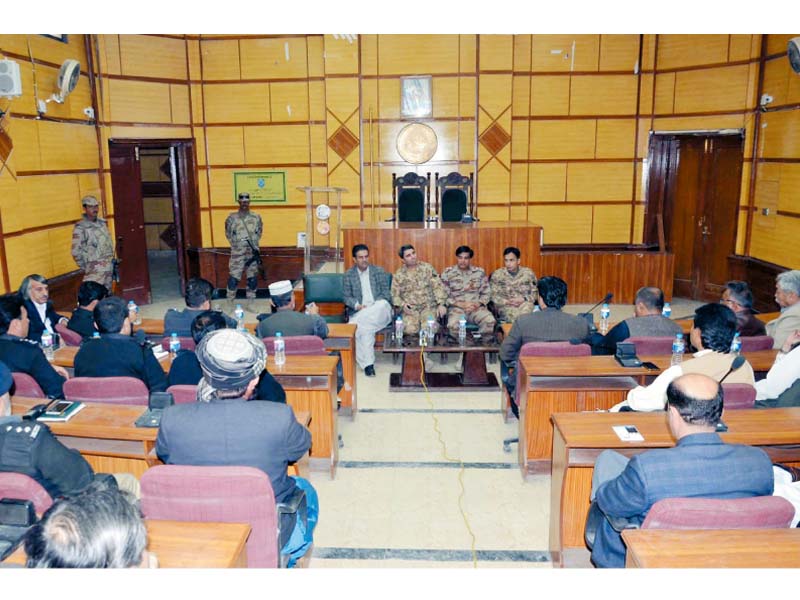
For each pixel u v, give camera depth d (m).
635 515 2.08
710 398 1.98
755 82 7.57
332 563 2.90
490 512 3.36
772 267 7.20
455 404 4.96
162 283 9.98
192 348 3.92
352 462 3.95
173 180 8.74
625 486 2.05
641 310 3.95
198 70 8.62
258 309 8.19
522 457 3.74
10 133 5.92
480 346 4.93
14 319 3.44
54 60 6.80
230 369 2.05
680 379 2.04
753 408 2.92
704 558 1.70
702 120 8.09
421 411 4.81
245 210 8.38
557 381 3.52
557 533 2.86
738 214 7.86
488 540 3.10
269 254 9.04
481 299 5.89
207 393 2.13
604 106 8.68
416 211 8.43
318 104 8.72
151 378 3.21
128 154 8.13
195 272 9.05
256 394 2.78
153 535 1.82
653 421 2.79
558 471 2.83
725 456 1.99
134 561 1.34
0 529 1.80
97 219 6.98
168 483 1.91
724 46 7.78
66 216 7.00
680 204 8.63
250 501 1.93
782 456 2.67
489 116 8.66
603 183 8.88
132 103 8.06
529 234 6.74
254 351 2.10
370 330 5.59
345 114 8.62
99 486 1.97
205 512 1.95
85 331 4.40
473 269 5.93
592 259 8.18
